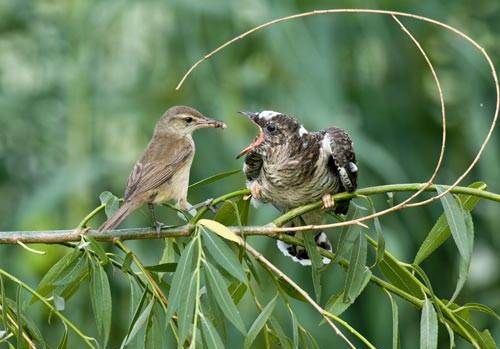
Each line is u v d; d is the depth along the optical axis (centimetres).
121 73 1540
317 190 881
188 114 973
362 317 1596
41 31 1565
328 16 1520
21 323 770
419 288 793
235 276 747
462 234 762
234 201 843
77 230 791
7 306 798
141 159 896
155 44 1527
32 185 1581
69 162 1471
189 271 742
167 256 830
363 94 1653
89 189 1462
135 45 1539
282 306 1434
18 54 1599
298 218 905
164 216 1439
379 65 1659
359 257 784
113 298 1460
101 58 1523
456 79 1711
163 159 891
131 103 1503
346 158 867
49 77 1566
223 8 1473
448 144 1708
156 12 1516
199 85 1503
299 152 878
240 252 790
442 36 1641
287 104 1504
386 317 1554
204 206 795
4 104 1541
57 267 779
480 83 1653
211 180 831
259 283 787
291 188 886
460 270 764
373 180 1566
